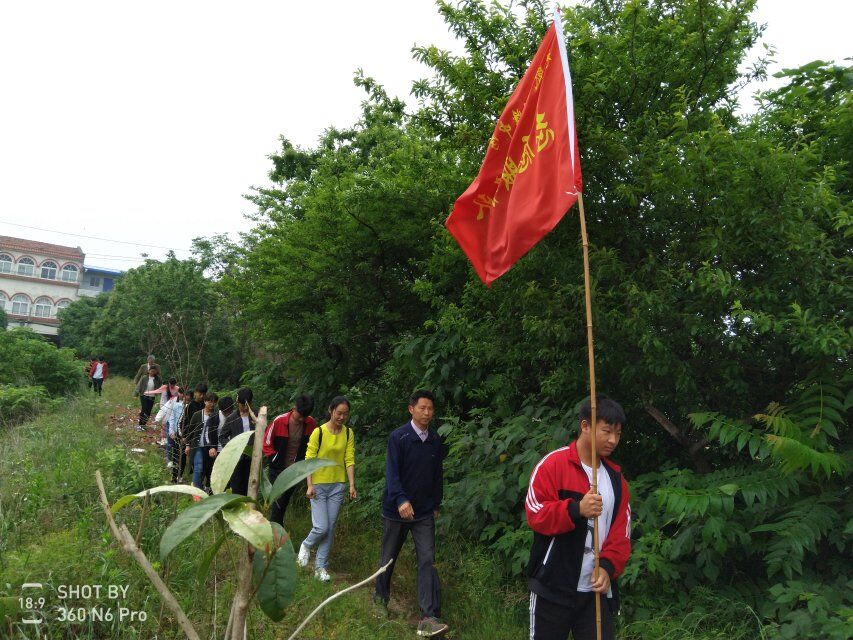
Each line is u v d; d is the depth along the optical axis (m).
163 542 1.47
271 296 9.73
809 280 4.16
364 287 9.24
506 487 5.60
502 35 5.82
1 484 6.20
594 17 5.92
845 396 3.95
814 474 3.67
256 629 3.98
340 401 5.65
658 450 5.43
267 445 6.23
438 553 5.86
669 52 5.18
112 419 13.20
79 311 48.09
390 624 4.64
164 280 22.08
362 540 6.58
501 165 4.19
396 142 10.46
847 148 4.79
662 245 5.08
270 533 1.50
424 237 8.50
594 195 5.20
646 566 4.46
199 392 8.59
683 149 4.49
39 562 4.18
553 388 5.45
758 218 4.19
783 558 3.87
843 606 3.57
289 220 11.30
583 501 2.79
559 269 5.11
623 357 4.84
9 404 13.10
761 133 5.03
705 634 3.92
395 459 4.94
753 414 4.84
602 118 5.16
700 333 4.49
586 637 3.03
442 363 7.30
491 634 4.52
